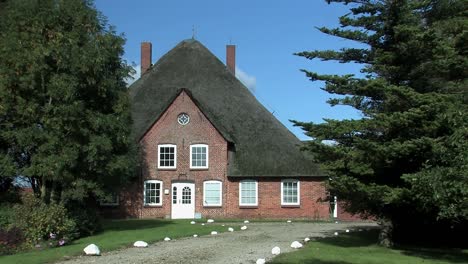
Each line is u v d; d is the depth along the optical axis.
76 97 22.75
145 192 40.16
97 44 23.11
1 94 21.23
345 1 19.52
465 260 17.42
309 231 27.55
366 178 19.12
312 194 39.84
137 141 40.25
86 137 22.64
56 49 21.75
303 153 40.94
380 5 19.02
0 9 24.28
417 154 17.69
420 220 20.61
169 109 40.97
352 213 21.59
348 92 19.44
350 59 20.28
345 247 19.97
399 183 18.94
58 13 22.75
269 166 40.44
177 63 48.84
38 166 21.66
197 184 40.31
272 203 40.06
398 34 18.45
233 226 30.80
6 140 22.69
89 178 23.45
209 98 45.62
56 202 22.72
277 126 43.75
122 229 26.83
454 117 16.03
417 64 19.19
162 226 29.17
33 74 21.33
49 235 19.34
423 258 17.75
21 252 17.62
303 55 20.06
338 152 18.45
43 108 21.80
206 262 15.10
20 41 21.70
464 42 19.17
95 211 25.59
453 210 15.34
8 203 23.50
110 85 23.77
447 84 18.97
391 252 18.92
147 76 48.06
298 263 15.16
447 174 14.63
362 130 18.62
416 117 17.28
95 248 16.59
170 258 15.90
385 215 20.56
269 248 18.75
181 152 40.59
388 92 18.06
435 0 19.83
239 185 40.38
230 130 43.00
